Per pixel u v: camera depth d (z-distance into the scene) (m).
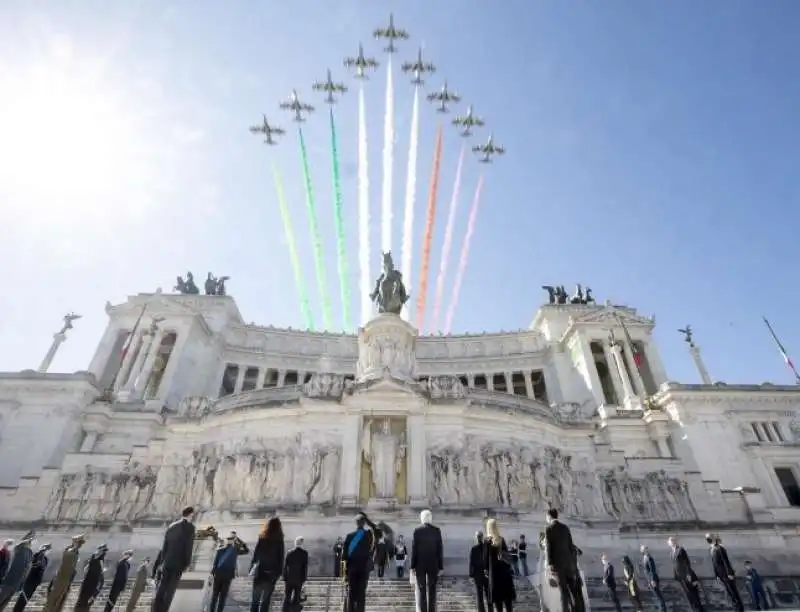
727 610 23.73
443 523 30.69
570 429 39.53
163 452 36.72
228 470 33.84
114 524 32.56
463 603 21.70
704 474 49.22
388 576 26.42
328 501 31.92
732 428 51.97
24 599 17.50
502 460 34.38
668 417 52.66
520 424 37.34
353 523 30.19
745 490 37.59
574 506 35.00
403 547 26.08
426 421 35.47
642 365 70.56
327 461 33.38
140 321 68.00
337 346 78.56
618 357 65.81
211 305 76.44
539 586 16.66
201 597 17.88
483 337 80.25
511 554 25.88
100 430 49.28
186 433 37.53
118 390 59.03
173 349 65.69
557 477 35.50
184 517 14.38
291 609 14.30
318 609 20.97
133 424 49.88
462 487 33.06
